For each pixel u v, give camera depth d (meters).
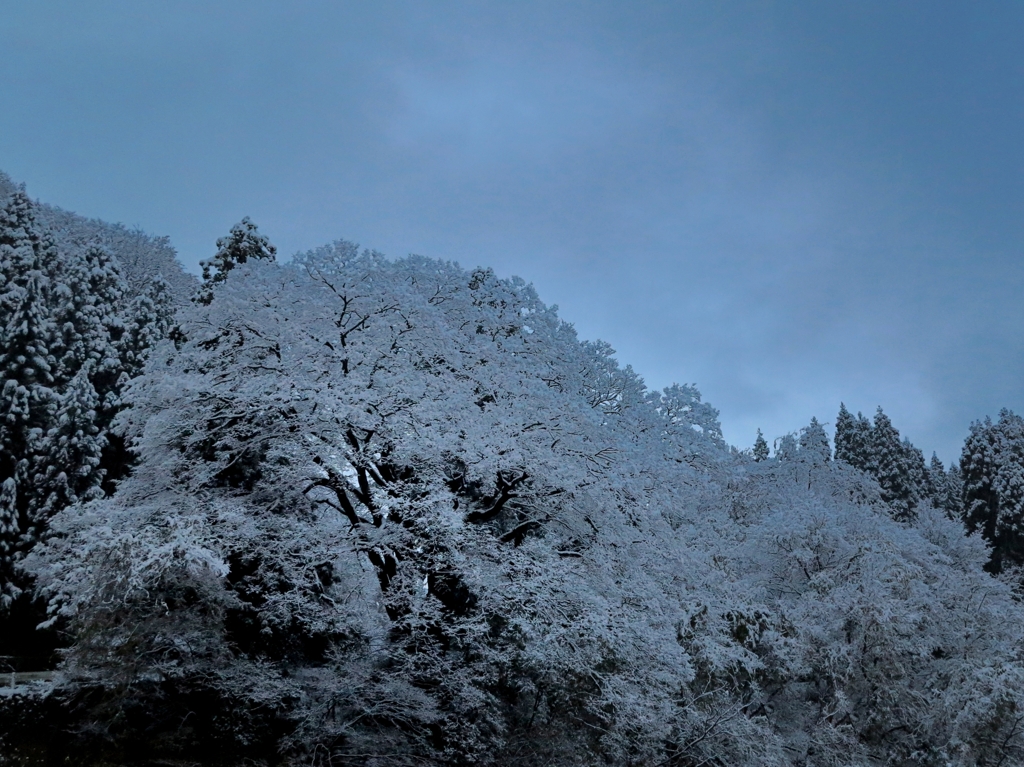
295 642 16.22
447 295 18.80
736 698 17.17
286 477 15.34
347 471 15.27
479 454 14.65
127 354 32.06
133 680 14.91
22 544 25.97
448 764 13.72
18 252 34.94
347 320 16.94
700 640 16.34
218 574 13.98
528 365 17.44
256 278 17.53
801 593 20.30
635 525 16.78
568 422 16.20
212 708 15.54
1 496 26.05
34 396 28.69
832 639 18.39
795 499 22.59
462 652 14.40
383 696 13.41
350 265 17.89
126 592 13.07
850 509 23.31
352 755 13.14
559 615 14.02
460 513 14.21
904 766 17.53
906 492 48.16
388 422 14.61
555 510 16.17
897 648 17.84
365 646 14.36
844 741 16.70
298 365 15.52
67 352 31.00
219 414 15.79
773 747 15.93
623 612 14.73
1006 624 20.17
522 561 14.37
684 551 16.98
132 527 14.05
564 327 21.09
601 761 14.34
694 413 22.50
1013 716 16.88
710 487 19.66
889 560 19.67
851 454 50.56
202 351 17.09
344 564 16.11
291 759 13.21
